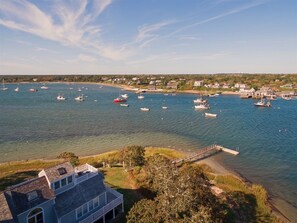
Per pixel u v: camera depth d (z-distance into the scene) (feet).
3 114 408.46
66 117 392.06
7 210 77.00
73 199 98.37
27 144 249.14
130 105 541.75
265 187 160.15
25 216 83.97
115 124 344.49
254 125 346.13
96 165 178.70
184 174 108.99
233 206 127.34
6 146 242.17
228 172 183.01
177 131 308.81
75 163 176.45
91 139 270.05
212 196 108.68
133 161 168.35
